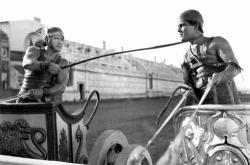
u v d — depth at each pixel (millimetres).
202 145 2664
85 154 3793
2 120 3199
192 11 3012
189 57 3084
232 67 2754
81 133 3705
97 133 8656
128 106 17391
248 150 2557
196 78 3049
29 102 3279
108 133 3281
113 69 21672
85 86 19312
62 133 3217
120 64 22531
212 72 2928
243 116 2580
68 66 3395
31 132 3076
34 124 3078
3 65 15633
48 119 3033
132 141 7332
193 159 2697
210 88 2723
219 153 2588
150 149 6305
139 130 8836
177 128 2873
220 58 2893
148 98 22578
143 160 2875
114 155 3305
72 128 3453
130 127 9492
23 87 3404
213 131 2623
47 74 3367
